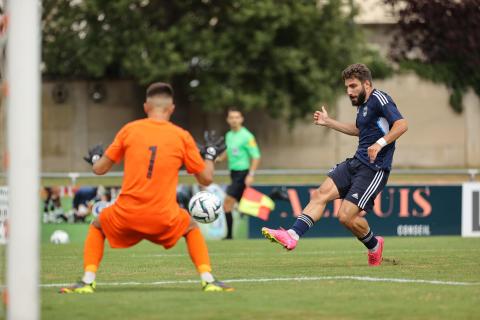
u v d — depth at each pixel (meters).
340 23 115.00
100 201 52.50
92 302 22.34
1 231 24.31
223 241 51.19
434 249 43.62
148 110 23.67
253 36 109.38
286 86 114.75
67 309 21.28
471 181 55.75
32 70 18.53
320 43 114.44
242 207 53.50
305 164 126.12
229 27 110.25
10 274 18.19
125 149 23.25
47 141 123.94
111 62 111.00
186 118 117.00
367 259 37.03
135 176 23.05
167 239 23.61
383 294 24.17
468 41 80.94
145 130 23.22
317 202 31.97
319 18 111.88
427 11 80.81
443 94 127.12
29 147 18.44
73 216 52.38
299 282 27.41
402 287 25.91
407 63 124.94
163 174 23.12
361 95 31.52
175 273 30.98
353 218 32.00
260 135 125.75
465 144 127.94
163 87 23.55
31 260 18.25
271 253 41.44
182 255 40.62
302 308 21.56
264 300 22.80
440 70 125.69
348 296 23.70
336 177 32.00
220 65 110.25
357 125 31.97
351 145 126.50
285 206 53.84
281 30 113.19
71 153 124.12
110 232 23.52
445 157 127.94
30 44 18.52
